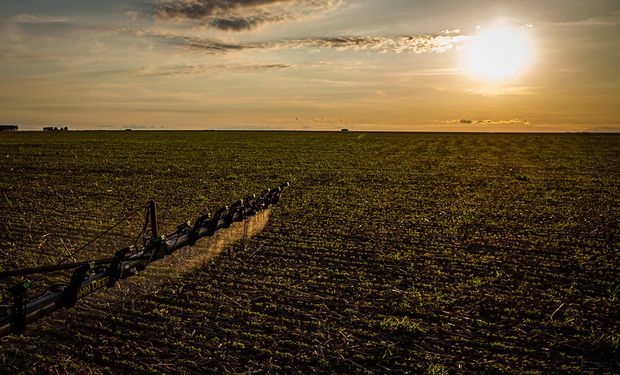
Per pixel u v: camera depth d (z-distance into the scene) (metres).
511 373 5.70
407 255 10.35
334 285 8.45
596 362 5.98
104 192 18.47
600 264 9.87
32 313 4.84
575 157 39.50
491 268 9.55
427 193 19.50
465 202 17.42
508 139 79.12
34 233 11.76
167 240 7.11
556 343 6.45
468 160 35.84
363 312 7.34
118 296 7.62
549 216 14.92
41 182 20.92
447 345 6.35
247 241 11.23
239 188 20.03
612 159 37.41
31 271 5.17
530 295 8.11
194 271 8.95
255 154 38.72
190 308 7.30
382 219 14.16
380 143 60.19
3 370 5.49
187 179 22.58
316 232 12.34
